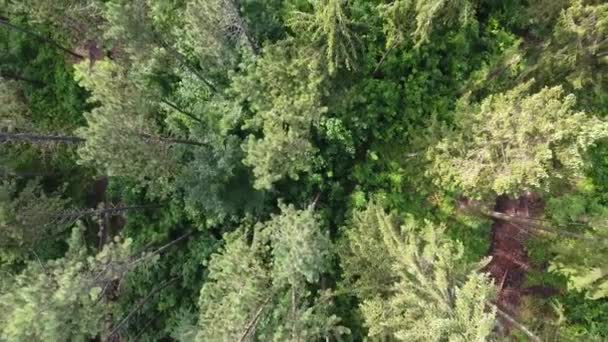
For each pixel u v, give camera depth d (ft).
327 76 67.87
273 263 63.72
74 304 56.85
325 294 63.46
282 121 62.08
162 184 72.79
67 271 55.11
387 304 57.67
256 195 72.33
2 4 78.28
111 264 59.36
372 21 70.28
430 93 75.31
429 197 75.82
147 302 75.05
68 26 76.33
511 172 56.70
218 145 68.54
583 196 74.43
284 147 60.23
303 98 62.18
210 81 73.05
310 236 58.29
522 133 54.95
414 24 67.31
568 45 62.69
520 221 75.05
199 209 74.74
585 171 74.59
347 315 71.15
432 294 50.06
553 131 54.34
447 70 76.18
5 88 77.82
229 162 67.77
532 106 55.52
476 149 60.70
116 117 60.34
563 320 70.33
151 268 75.61
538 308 74.79
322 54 65.26
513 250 76.59
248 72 65.16
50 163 84.28
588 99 69.26
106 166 62.90
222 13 60.64
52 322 53.16
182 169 70.33
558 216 73.26
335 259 72.49
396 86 74.38
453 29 74.08
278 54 64.75
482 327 43.34
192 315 71.15
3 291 60.80
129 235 80.64
